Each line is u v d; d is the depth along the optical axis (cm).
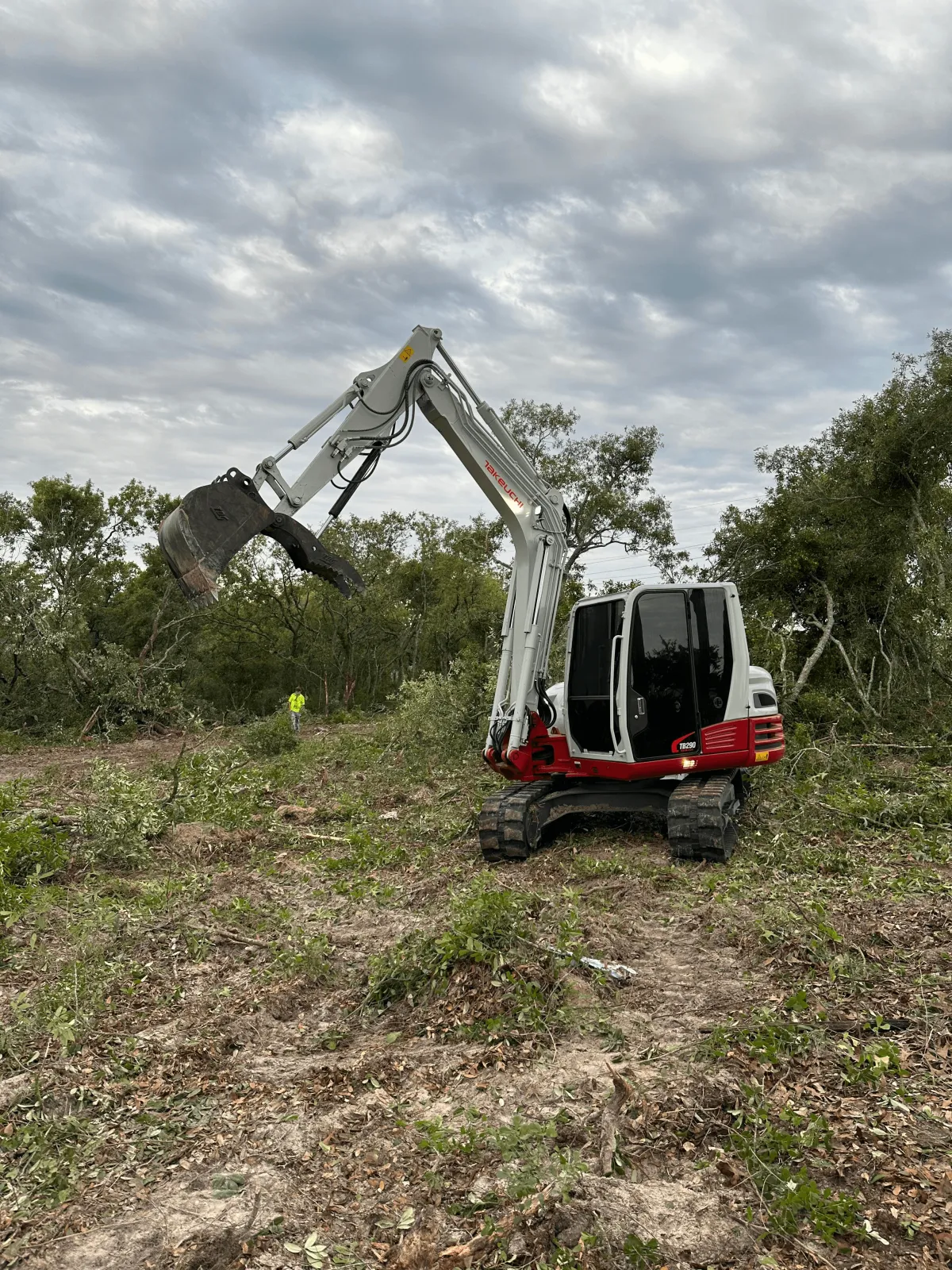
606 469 3572
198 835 1007
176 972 610
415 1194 352
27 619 2564
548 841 962
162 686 2666
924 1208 324
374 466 841
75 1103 437
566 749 977
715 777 923
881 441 1867
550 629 979
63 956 635
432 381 871
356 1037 511
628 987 547
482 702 1577
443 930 594
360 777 1454
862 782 1143
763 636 1791
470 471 917
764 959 573
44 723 2522
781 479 2447
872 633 1934
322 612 4178
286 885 843
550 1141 377
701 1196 336
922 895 699
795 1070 426
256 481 767
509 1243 314
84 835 959
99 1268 317
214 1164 381
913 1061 429
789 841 881
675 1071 432
